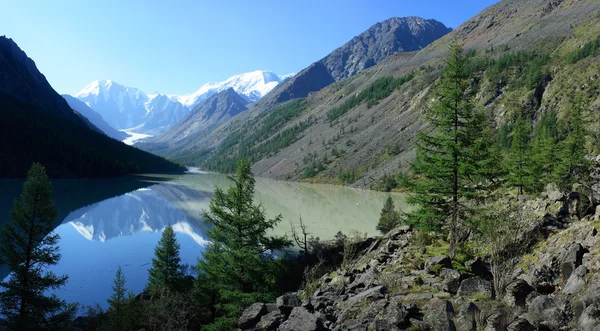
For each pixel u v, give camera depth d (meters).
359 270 23.56
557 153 41.59
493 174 21.66
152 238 70.62
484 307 9.29
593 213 18.70
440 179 22.72
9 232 24.39
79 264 52.16
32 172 25.11
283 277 35.12
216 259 24.34
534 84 164.38
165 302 23.06
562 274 11.34
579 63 160.00
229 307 21.92
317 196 142.12
